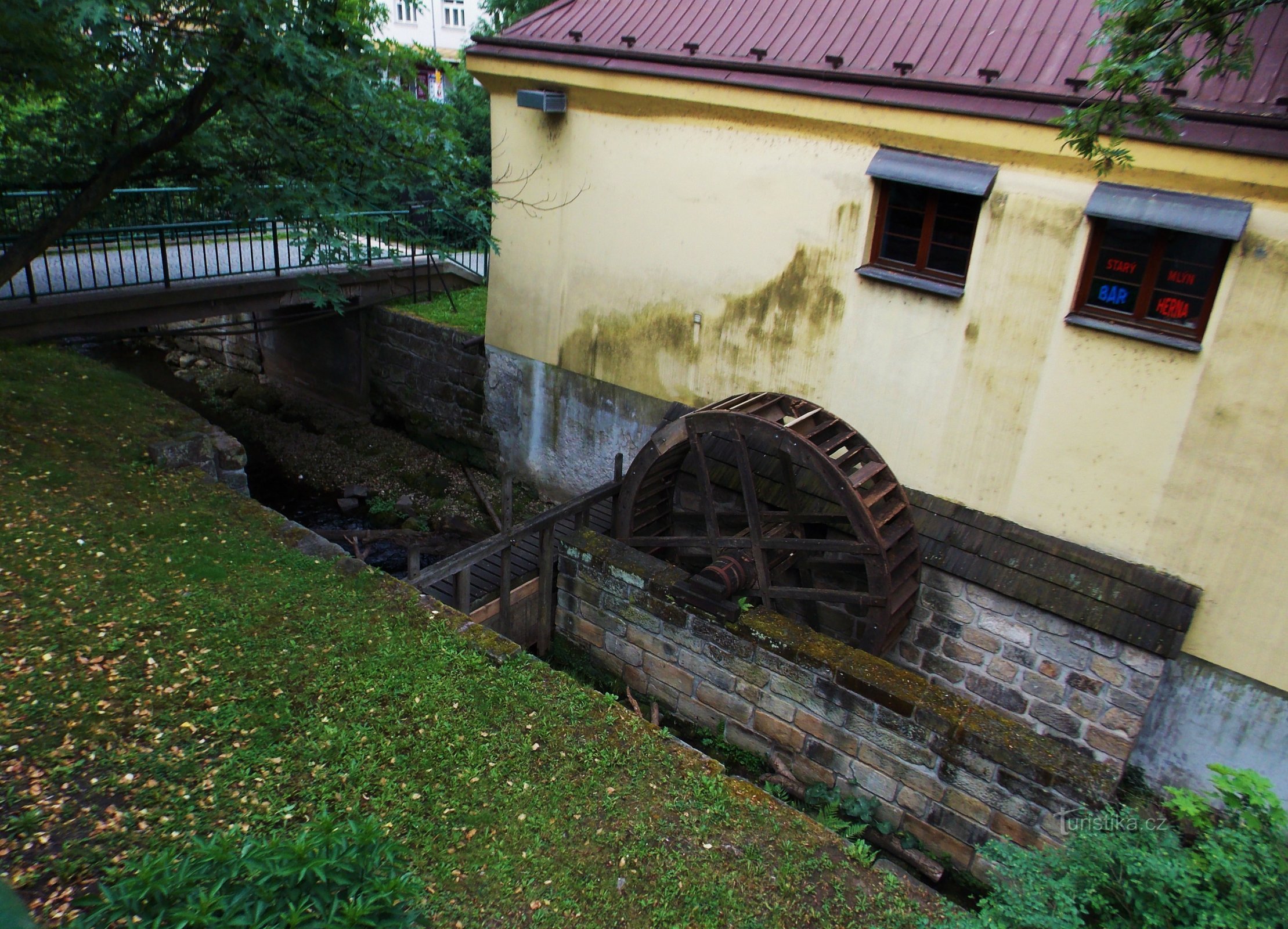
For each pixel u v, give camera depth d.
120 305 11.00
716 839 4.86
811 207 8.55
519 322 11.64
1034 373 7.61
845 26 8.37
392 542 11.46
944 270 8.02
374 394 14.51
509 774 5.12
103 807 4.57
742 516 9.02
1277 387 6.50
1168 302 6.97
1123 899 4.09
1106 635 7.42
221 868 3.10
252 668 5.73
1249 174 6.27
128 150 9.12
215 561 6.88
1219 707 7.32
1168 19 5.53
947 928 4.15
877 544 7.45
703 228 9.40
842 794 7.36
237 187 9.04
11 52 7.78
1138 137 6.63
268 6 7.97
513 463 12.70
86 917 3.11
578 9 10.15
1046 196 7.21
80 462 8.17
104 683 5.45
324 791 4.83
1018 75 7.21
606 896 4.43
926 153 7.71
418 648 6.10
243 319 15.49
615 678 8.73
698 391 10.05
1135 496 7.33
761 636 7.48
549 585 9.16
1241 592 6.98
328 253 9.10
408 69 9.92
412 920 3.14
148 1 7.51
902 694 6.82
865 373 8.62
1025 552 7.83
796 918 4.44
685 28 9.23
